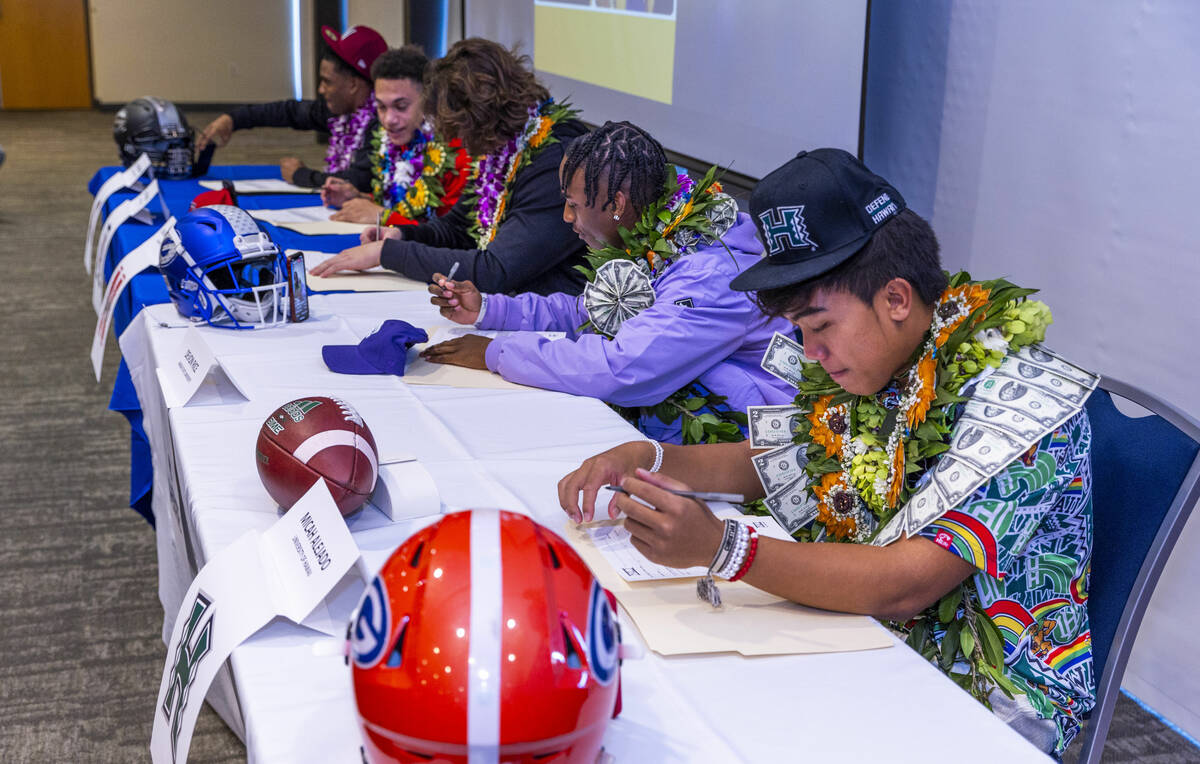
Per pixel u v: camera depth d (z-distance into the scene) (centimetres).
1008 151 238
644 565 104
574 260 225
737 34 324
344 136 379
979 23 243
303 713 79
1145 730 200
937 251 105
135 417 200
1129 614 111
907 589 97
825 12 280
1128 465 116
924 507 99
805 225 100
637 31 390
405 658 61
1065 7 218
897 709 83
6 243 566
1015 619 106
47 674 203
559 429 143
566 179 176
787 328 167
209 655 90
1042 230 230
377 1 789
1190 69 191
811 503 123
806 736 79
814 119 290
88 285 492
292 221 285
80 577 241
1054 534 106
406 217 285
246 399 150
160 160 346
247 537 100
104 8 1122
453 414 148
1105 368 215
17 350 398
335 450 107
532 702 60
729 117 334
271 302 182
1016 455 97
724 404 168
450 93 229
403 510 111
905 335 105
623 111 407
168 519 173
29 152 863
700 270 162
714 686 85
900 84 271
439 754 60
